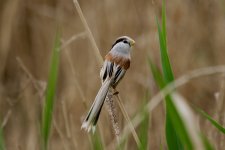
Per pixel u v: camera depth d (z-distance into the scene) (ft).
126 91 37.24
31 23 47.06
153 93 34.37
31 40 47.52
